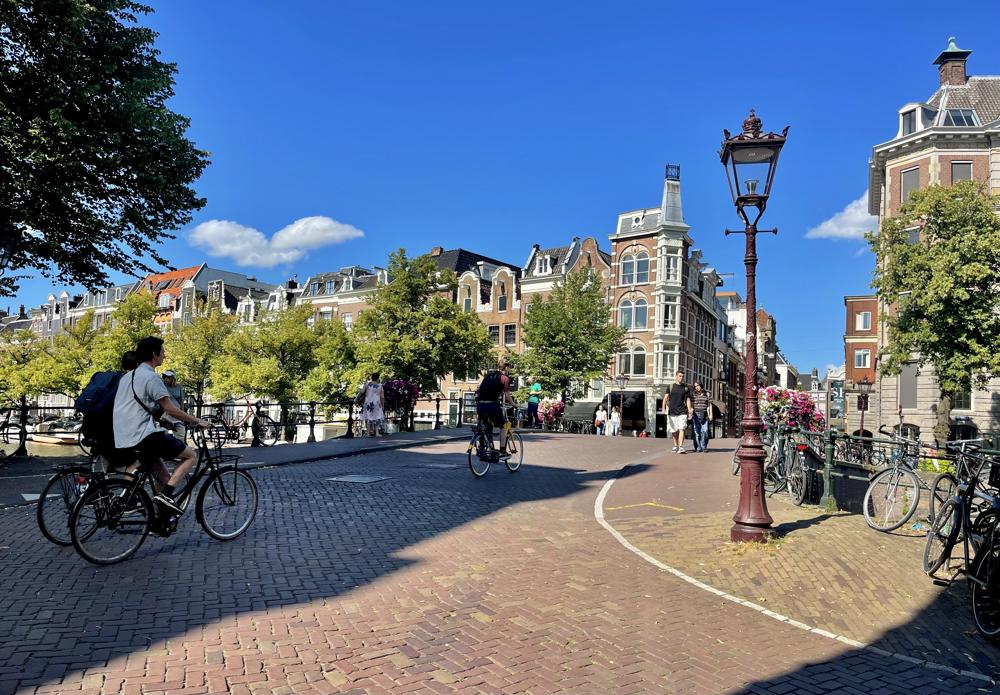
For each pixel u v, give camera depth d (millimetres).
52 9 11711
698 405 17266
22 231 13141
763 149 7207
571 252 45656
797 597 5574
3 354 44719
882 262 25422
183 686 3523
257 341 38062
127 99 12781
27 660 3740
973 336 23344
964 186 23891
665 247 41125
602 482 11625
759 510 7285
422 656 4074
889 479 8070
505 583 5613
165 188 14062
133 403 5812
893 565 6496
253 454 13234
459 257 52719
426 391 25047
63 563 5609
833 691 3902
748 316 7426
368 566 5934
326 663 3906
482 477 11617
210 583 5254
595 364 32781
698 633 4703
